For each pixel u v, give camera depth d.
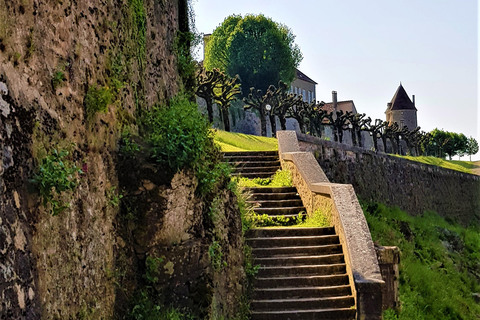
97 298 6.54
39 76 5.70
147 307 7.32
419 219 25.08
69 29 6.39
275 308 11.55
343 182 21.31
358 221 12.83
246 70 55.00
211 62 56.19
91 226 6.55
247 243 12.88
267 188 16.00
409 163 27.86
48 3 5.96
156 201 7.57
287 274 12.30
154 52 9.38
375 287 11.34
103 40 7.29
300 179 15.72
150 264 7.49
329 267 12.40
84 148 6.57
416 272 16.95
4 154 4.92
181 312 7.63
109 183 7.19
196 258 7.90
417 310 14.70
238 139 22.97
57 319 5.56
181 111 8.98
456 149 72.44
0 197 4.79
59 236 5.77
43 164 5.54
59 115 6.03
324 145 20.52
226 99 28.30
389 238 19.17
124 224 7.43
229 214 10.36
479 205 36.81
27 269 5.06
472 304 17.98
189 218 8.05
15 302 4.79
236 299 10.32
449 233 24.45
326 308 11.61
